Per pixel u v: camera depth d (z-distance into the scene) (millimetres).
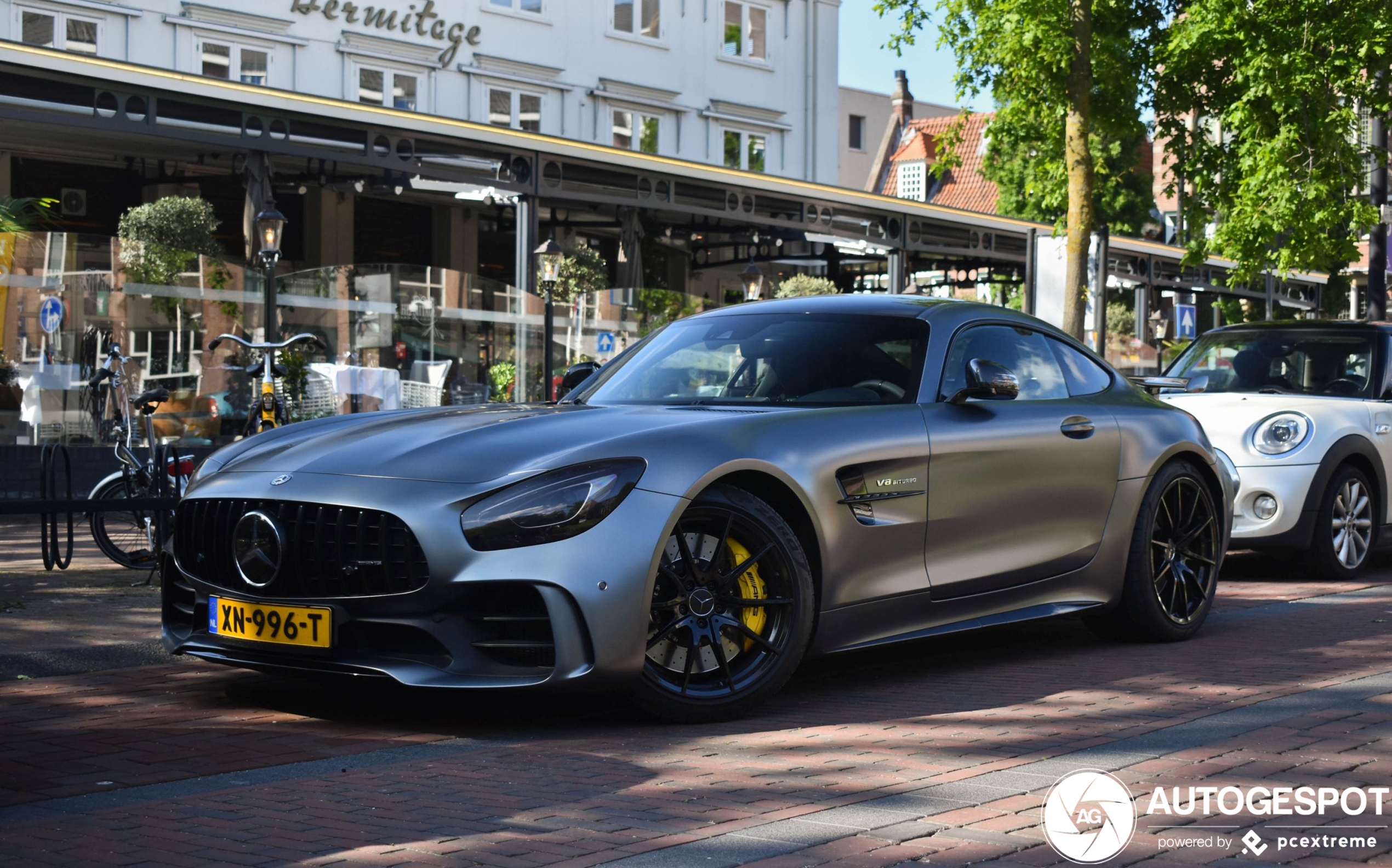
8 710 4062
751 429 4082
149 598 6176
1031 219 36312
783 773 3268
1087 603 5082
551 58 25672
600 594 3623
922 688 4422
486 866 2541
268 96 14352
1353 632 5566
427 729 3820
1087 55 13258
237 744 3629
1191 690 4270
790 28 30047
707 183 18859
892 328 4867
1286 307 32875
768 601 3955
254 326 12875
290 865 2564
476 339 14555
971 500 4598
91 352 11859
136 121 13672
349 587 3732
